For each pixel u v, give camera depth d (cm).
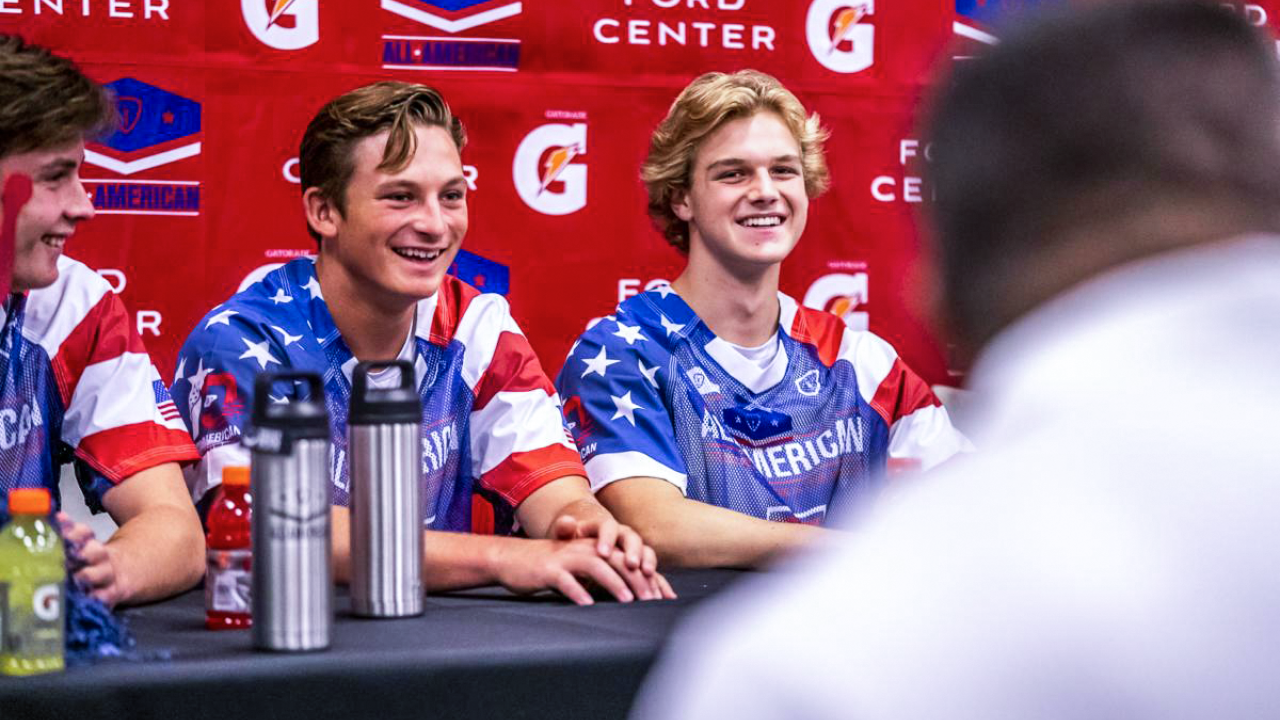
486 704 150
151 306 313
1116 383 53
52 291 235
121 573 187
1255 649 47
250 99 315
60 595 143
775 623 52
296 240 319
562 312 331
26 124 198
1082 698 48
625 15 329
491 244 327
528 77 326
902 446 302
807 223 339
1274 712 47
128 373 237
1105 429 52
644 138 332
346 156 247
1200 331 53
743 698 50
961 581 50
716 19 333
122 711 139
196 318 315
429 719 149
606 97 330
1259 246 54
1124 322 54
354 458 176
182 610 185
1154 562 49
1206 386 52
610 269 333
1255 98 55
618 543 205
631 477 271
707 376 290
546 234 329
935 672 49
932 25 341
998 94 57
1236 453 50
